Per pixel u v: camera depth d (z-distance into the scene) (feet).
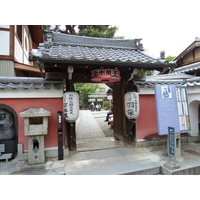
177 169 13.05
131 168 13.43
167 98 15.57
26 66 31.58
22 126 15.87
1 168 13.51
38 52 13.38
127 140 19.98
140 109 19.99
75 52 15.64
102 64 13.88
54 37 18.06
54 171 12.85
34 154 14.49
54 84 16.88
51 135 16.58
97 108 89.40
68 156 16.43
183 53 39.42
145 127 20.10
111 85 22.04
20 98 15.94
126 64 14.20
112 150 18.34
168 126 15.07
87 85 96.27
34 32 49.70
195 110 22.29
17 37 32.63
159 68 16.63
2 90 15.30
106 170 13.08
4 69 28.91
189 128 16.03
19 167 13.73
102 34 39.04
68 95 15.57
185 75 29.76
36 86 16.05
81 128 33.78
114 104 23.66
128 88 19.43
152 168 13.56
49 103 16.67
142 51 20.13
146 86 19.67
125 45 20.76
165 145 20.26
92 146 19.90
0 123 15.06
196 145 20.24
